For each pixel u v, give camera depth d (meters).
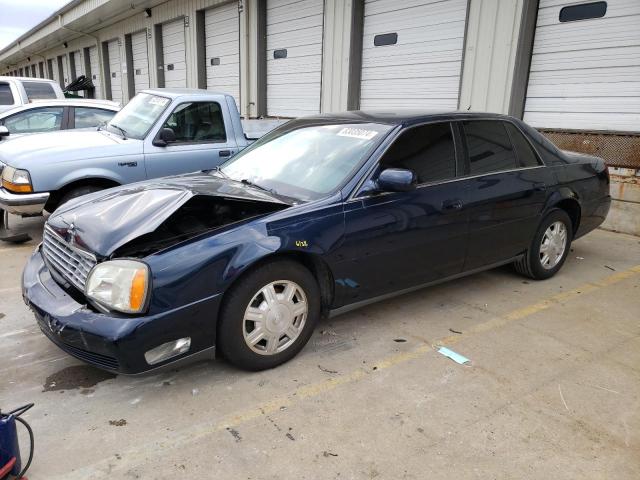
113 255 2.77
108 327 2.56
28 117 7.45
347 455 2.41
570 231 4.87
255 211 3.24
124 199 3.36
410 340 3.57
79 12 18.86
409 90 9.18
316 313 3.27
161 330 2.63
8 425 2.05
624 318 4.00
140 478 2.25
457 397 2.89
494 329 3.77
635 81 6.41
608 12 6.50
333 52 10.36
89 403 2.80
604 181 5.12
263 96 12.71
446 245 3.79
